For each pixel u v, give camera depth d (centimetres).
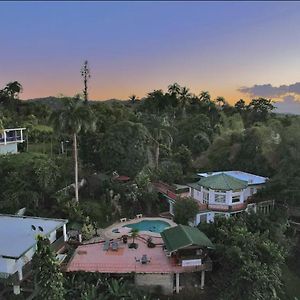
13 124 6384
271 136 5609
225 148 6297
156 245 3459
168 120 8450
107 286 2734
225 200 4181
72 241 3462
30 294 2627
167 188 4909
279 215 3862
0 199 3909
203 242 2975
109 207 4344
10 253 2544
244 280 2584
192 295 2870
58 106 4350
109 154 5225
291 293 3212
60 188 4309
